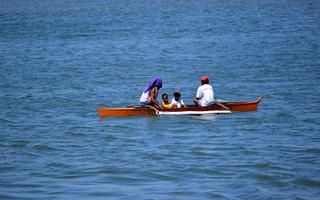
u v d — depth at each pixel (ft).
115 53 558.97
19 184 159.74
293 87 346.95
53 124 255.09
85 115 277.23
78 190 153.07
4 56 552.00
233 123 248.52
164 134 229.04
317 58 472.03
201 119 257.96
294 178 163.22
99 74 428.15
